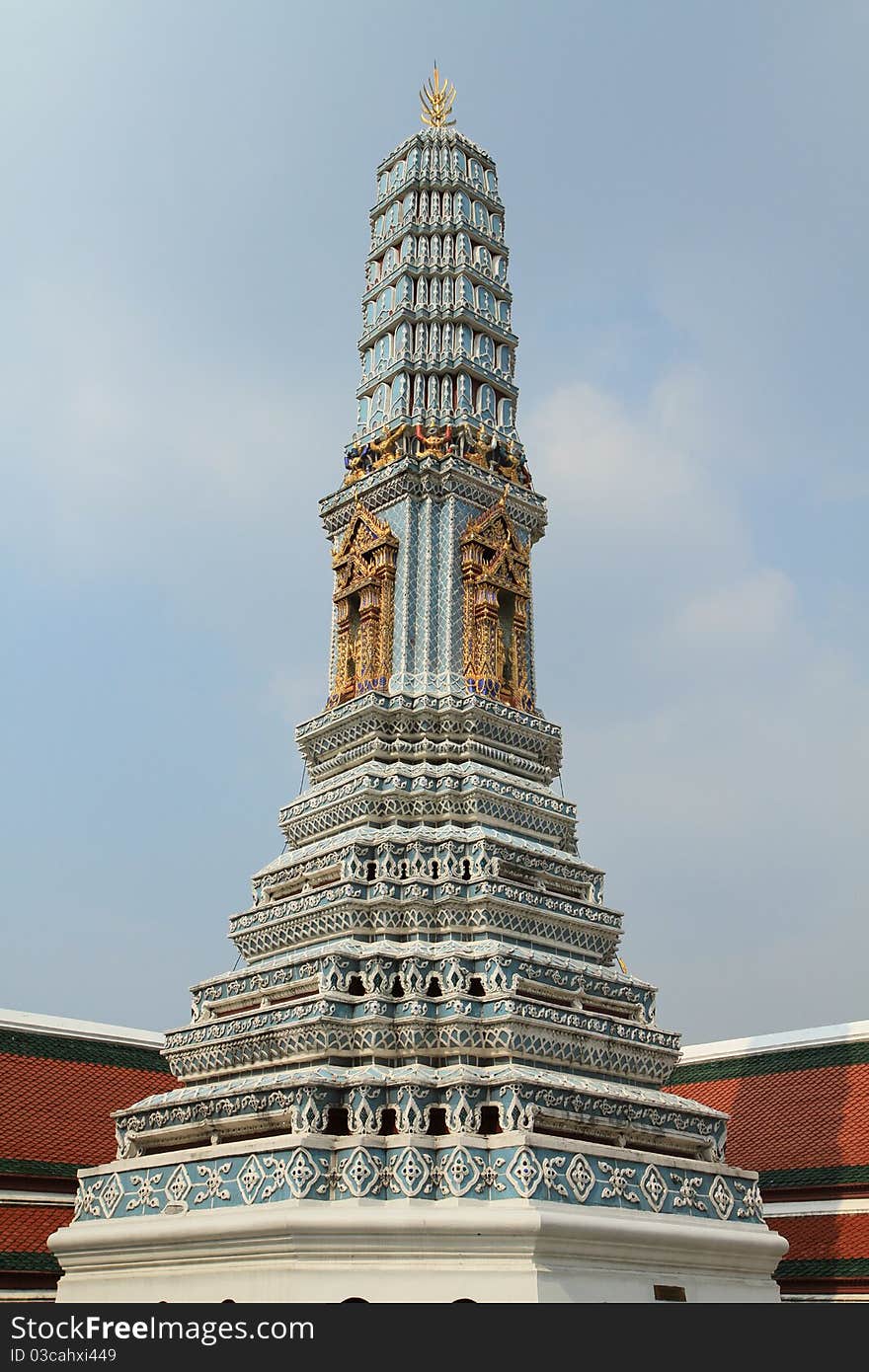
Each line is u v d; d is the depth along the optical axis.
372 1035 33.72
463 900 37.25
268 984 37.25
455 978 35.00
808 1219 44.53
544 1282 28.64
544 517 48.81
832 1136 46.38
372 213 55.69
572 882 41.22
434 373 49.59
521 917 38.00
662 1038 38.03
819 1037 50.19
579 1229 29.77
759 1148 47.59
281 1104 32.78
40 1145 45.34
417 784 40.56
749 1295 34.31
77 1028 50.19
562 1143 31.44
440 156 54.91
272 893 41.66
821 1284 42.50
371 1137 31.38
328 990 34.72
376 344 51.66
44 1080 47.84
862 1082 47.78
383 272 53.53
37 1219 43.09
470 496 46.47
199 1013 39.19
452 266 51.88
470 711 42.31
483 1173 30.86
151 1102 36.97
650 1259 31.81
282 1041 34.47
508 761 42.91
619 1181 32.34
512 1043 33.59
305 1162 30.81
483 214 54.38
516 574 46.50
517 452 49.44
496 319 52.00
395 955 35.53
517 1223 28.91
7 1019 48.66
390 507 46.53
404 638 44.25
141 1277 32.75
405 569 45.12
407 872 38.25
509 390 50.91
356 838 38.59
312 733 44.75
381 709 42.28
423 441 47.00
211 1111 34.66
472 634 44.56
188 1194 33.09
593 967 38.34
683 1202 33.88
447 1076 32.62
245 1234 30.38
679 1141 36.47
